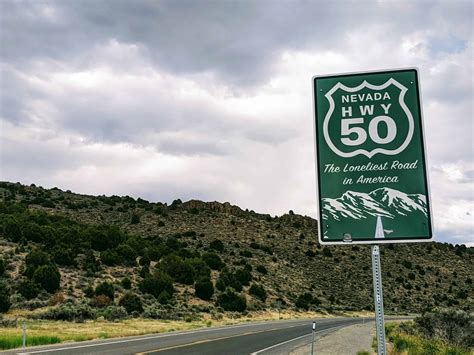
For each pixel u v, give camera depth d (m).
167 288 57.19
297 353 18.23
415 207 5.54
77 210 122.25
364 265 109.12
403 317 63.88
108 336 25.17
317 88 6.00
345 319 58.62
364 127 5.80
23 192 127.12
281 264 97.25
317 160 5.84
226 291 63.28
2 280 49.09
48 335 24.80
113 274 59.72
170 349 18.58
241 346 20.62
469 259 130.88
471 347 23.94
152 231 113.06
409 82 5.79
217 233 117.38
